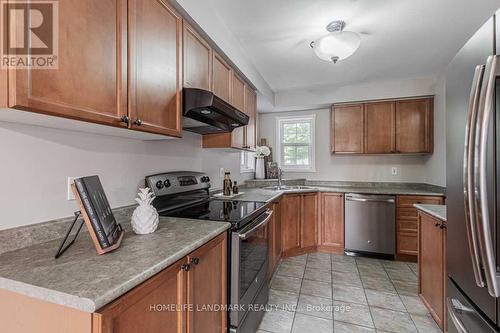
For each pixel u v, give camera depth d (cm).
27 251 96
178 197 196
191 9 158
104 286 69
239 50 240
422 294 212
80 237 115
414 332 178
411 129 345
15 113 81
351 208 338
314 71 308
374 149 361
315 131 421
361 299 223
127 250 98
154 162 181
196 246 109
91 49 95
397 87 346
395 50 252
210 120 196
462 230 113
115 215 143
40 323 73
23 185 102
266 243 213
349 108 374
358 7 181
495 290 88
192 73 167
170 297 94
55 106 81
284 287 246
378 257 326
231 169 329
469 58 107
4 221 96
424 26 206
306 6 181
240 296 151
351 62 281
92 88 95
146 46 124
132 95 114
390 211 321
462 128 113
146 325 82
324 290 240
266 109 419
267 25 206
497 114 89
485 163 90
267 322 190
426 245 202
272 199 249
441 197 303
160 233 122
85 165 128
